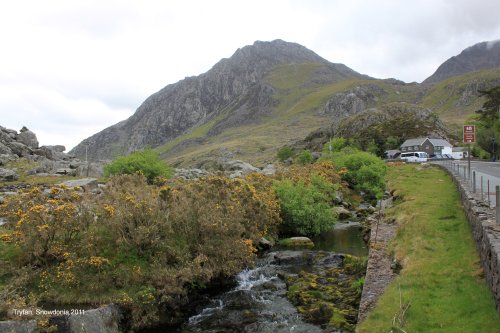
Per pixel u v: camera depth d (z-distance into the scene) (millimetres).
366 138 128625
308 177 38438
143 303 13703
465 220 19641
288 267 20500
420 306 11453
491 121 90500
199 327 14203
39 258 13992
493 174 34219
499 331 9359
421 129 130875
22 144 41875
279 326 14031
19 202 14812
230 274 17922
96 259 13820
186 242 16906
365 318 11703
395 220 23406
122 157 36125
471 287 11977
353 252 22984
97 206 16016
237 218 19188
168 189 18062
